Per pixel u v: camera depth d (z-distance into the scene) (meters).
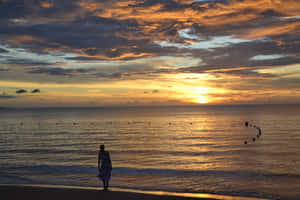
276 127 57.47
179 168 18.66
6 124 87.81
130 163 21.36
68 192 9.98
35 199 9.07
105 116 142.88
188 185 13.40
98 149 30.89
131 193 9.77
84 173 16.53
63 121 102.00
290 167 18.39
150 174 16.16
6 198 9.22
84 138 44.81
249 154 25.23
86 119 114.81
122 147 32.75
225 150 28.75
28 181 14.28
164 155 25.89
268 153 25.30
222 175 15.91
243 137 42.16
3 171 17.48
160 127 70.00
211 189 12.52
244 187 12.88
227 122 82.69
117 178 15.05
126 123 88.38
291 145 30.80
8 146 34.62
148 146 33.56
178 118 115.69
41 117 138.75
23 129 66.81
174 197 9.34
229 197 9.56
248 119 91.94
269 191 11.98
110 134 52.06
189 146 33.09
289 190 12.16
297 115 103.88
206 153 26.81
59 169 17.86
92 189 10.52
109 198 9.15
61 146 34.22
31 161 22.81
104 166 10.62
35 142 39.34
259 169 17.83
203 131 55.59
